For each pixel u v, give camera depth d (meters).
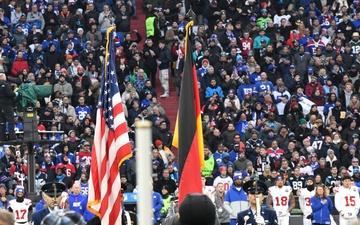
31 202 52.75
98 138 36.16
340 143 75.12
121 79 83.31
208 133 73.94
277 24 89.75
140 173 14.34
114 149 35.97
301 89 82.75
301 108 80.44
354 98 83.00
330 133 78.00
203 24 91.19
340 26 92.00
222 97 81.88
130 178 67.50
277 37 88.88
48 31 86.50
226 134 74.38
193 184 34.34
